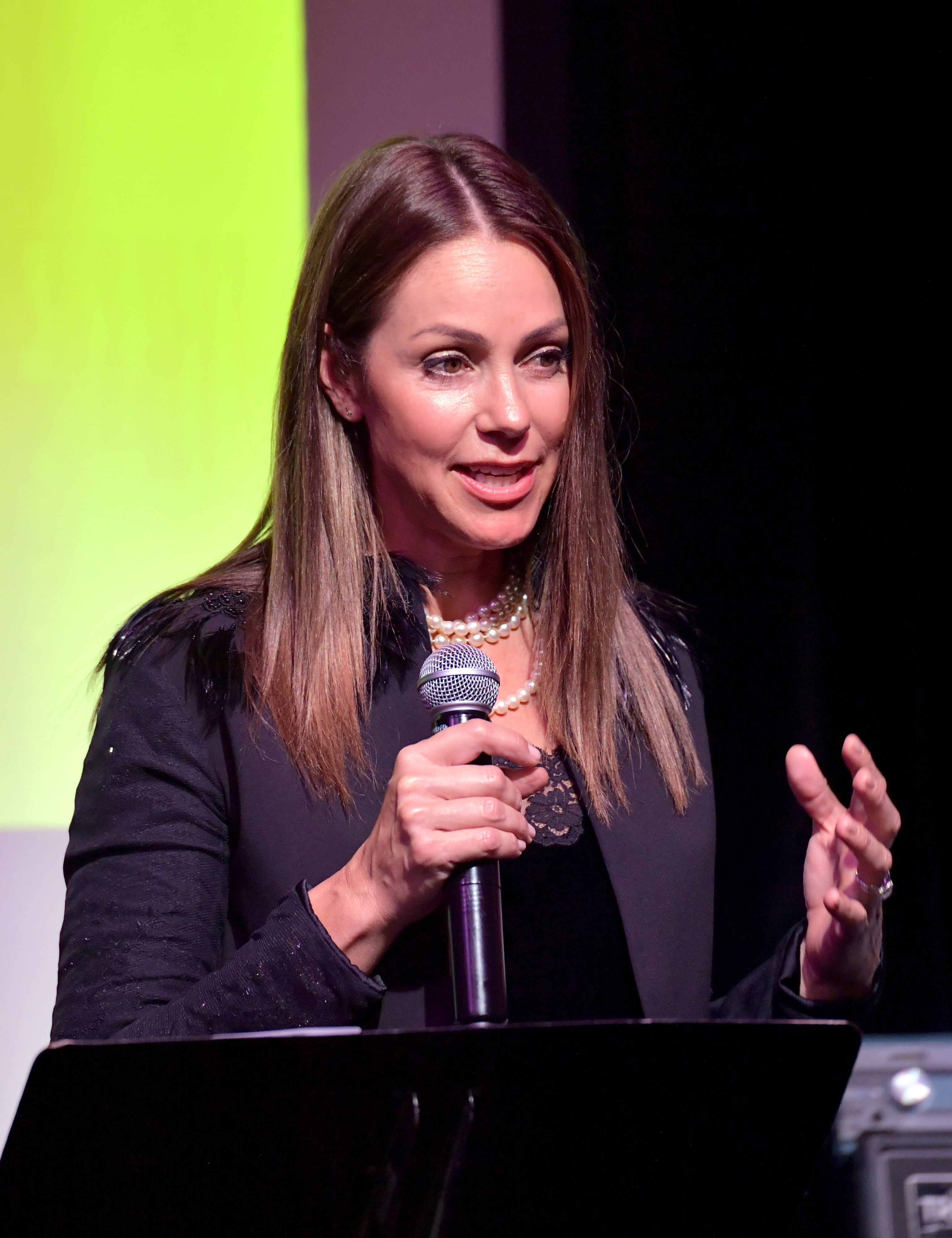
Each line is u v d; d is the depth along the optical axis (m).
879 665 10.94
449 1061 3.57
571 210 10.77
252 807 5.11
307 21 10.56
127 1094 3.42
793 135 10.98
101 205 10.33
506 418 5.10
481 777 4.42
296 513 5.54
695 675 6.17
